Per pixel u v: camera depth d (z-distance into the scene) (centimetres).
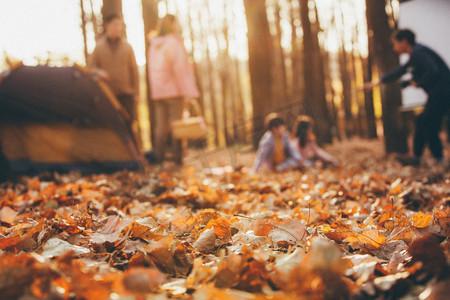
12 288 97
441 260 113
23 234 174
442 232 173
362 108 1670
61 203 278
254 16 950
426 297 91
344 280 108
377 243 155
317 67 1231
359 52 1688
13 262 115
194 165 745
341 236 164
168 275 131
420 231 174
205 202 286
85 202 267
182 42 638
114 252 142
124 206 278
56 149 493
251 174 514
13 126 486
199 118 632
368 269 118
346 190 343
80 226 190
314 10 1331
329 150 1073
